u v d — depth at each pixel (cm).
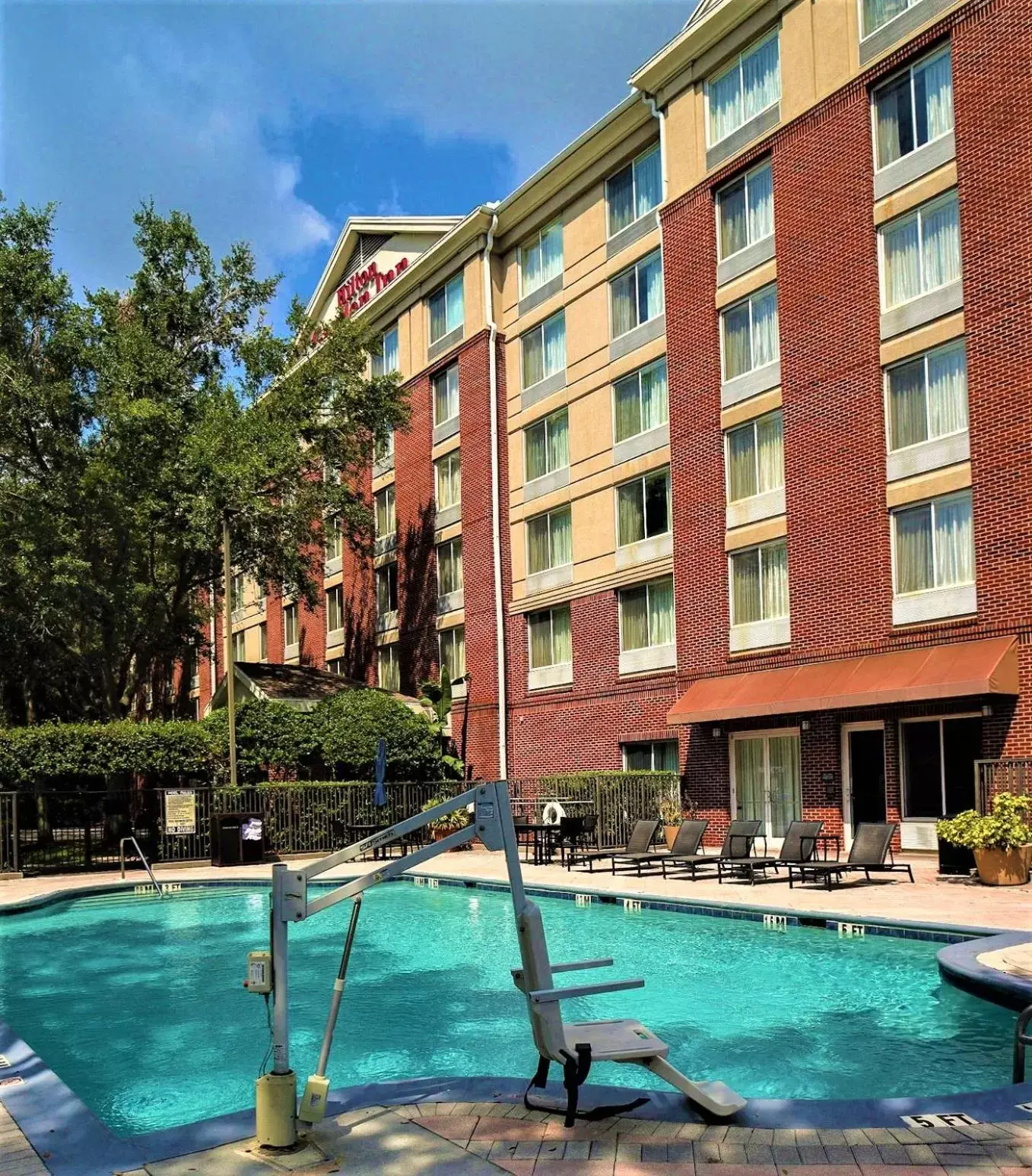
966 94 1830
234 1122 510
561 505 2878
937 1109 504
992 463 1755
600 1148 462
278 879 493
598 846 2169
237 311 3194
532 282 3056
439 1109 521
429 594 3394
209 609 3747
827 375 2067
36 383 2883
